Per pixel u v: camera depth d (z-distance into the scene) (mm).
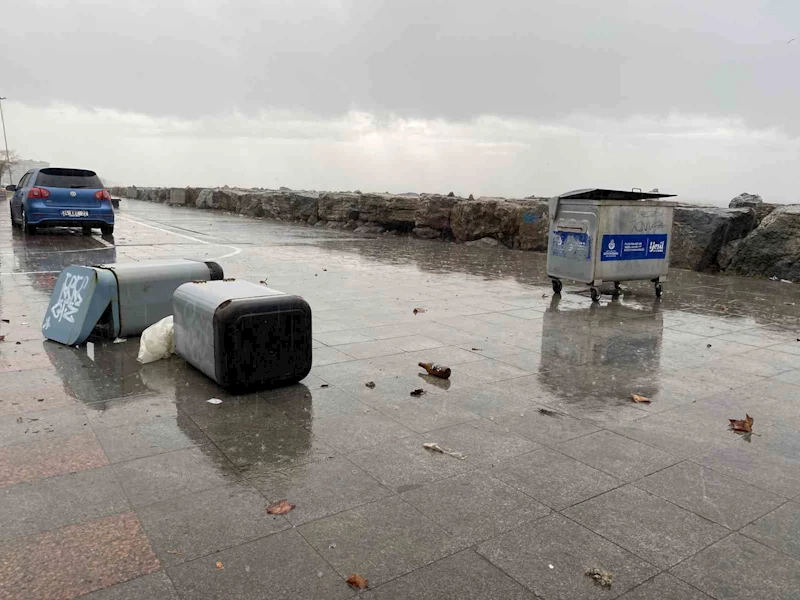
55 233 16688
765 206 12734
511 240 15969
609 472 3451
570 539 2777
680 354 6016
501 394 4727
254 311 4473
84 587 2371
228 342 4402
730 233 12227
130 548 2627
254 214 26734
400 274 10953
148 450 3578
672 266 12695
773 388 5020
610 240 8516
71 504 2971
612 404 4566
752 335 6848
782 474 3477
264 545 2670
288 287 9273
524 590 2418
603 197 8773
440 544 2711
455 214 17031
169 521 2842
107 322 5922
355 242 16812
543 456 3637
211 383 4777
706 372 5434
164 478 3248
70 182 15531
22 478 3215
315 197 23062
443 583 2447
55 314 6016
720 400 4707
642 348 6215
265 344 4551
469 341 6336
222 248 14430
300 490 3158
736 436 4012
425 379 5035
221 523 2834
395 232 19484
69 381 4746
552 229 9117
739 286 10461
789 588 2469
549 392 4805
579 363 5633
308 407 4328
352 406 4371
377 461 3512
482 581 2465
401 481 3283
